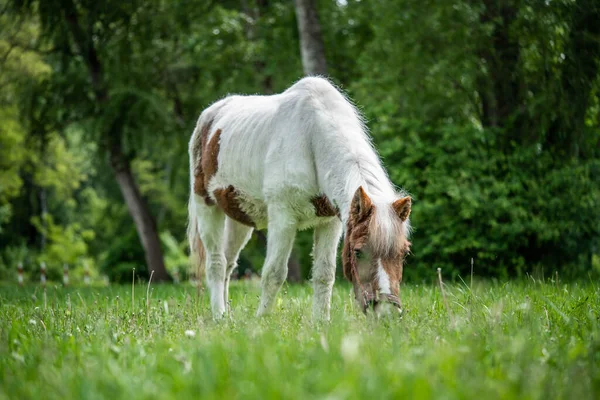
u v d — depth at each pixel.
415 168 15.56
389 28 15.98
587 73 13.10
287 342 4.21
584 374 3.23
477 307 5.53
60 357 3.96
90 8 20.34
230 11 21.70
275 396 2.74
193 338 4.52
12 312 6.85
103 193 41.78
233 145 7.16
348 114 6.40
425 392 2.73
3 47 22.88
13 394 3.15
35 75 22.33
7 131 26.08
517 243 14.77
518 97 15.20
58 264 34.66
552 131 14.90
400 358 3.51
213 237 7.87
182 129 21.48
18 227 36.69
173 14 20.31
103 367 3.53
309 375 3.13
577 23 12.99
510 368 3.29
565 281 11.32
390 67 16.12
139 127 21.11
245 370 3.24
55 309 6.83
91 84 21.81
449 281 15.19
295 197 6.34
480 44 14.84
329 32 19.98
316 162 6.22
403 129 16.16
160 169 37.47
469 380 3.03
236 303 8.13
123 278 31.02
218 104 8.05
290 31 20.33
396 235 4.91
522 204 14.66
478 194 14.56
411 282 15.63
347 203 5.61
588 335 4.42
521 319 5.06
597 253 15.19
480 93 15.80
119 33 20.94
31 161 30.02
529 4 13.64
